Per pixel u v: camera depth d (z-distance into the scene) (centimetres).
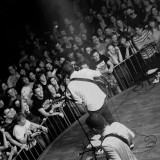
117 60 770
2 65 1145
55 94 706
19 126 622
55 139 618
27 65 919
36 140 638
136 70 768
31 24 1262
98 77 439
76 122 650
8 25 1241
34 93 691
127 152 298
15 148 607
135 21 918
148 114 545
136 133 505
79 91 411
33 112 725
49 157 561
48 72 779
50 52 1020
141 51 754
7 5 1250
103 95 422
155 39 780
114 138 293
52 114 680
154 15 834
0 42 1208
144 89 633
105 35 896
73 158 525
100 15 999
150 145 464
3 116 750
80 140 572
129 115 567
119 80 730
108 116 430
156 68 630
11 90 776
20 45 1129
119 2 1028
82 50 892
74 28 1072
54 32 1074
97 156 493
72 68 417
